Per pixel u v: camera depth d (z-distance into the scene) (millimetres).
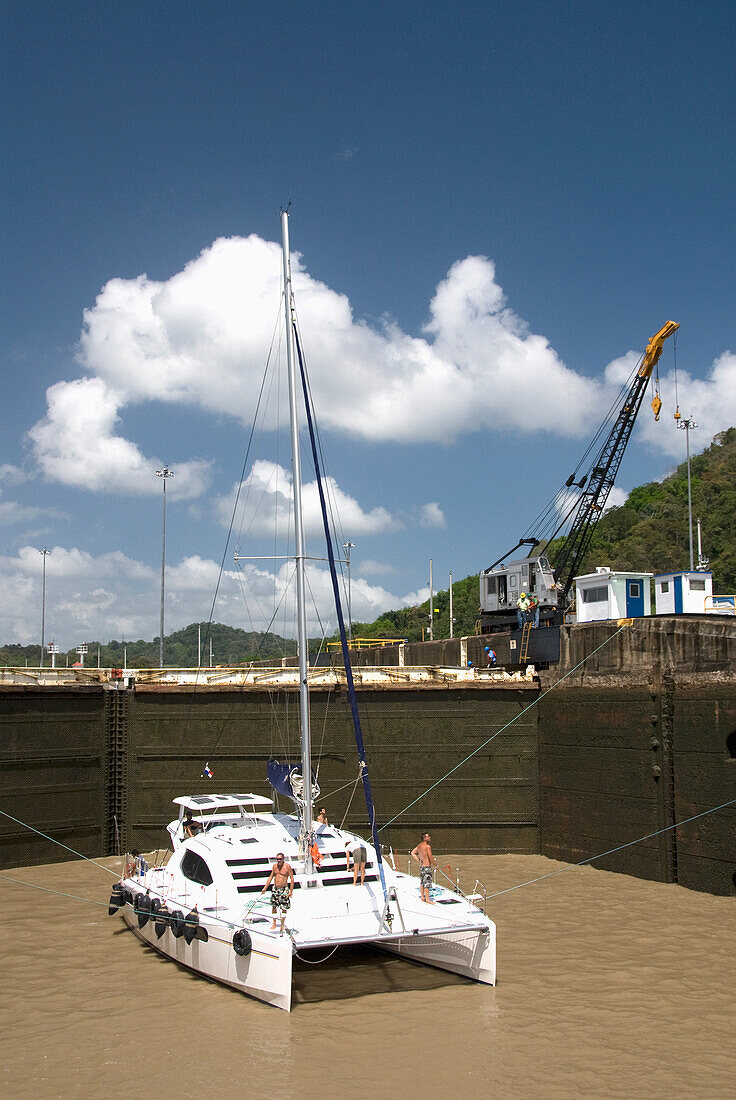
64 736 27500
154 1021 15094
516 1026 14844
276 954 15461
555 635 30250
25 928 20641
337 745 28438
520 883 24578
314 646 68562
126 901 20234
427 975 17516
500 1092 12570
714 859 22891
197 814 24156
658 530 106438
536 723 28562
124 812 28281
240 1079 12961
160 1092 12594
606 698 26125
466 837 28109
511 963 18016
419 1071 13203
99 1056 13750
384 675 28953
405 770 28281
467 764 28312
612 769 25766
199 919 17156
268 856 18531
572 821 27000
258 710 28656
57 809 27188
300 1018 15219
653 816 24500
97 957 18547
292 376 20469
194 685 28641
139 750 28500
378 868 18656
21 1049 14031
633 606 32375
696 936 19609
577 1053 13820
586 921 20859
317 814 27984
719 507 106500
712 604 31375
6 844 26141
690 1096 12453
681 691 24078
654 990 16469
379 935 16031
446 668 29266
